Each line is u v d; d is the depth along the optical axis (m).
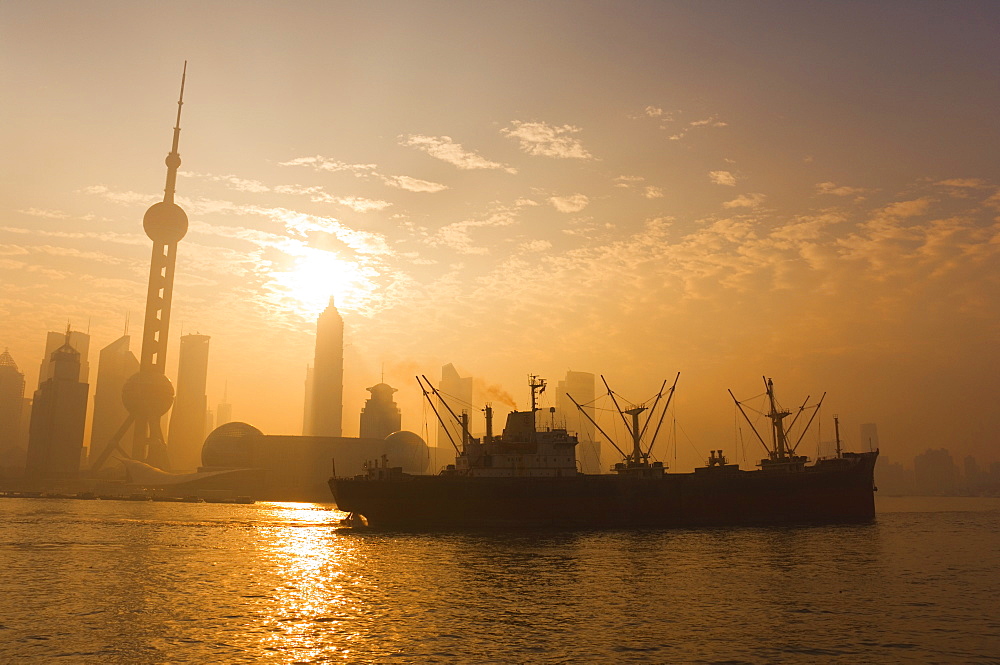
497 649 54.97
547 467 157.62
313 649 54.94
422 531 148.38
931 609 69.94
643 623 63.62
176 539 137.00
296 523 185.62
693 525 160.88
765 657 53.38
